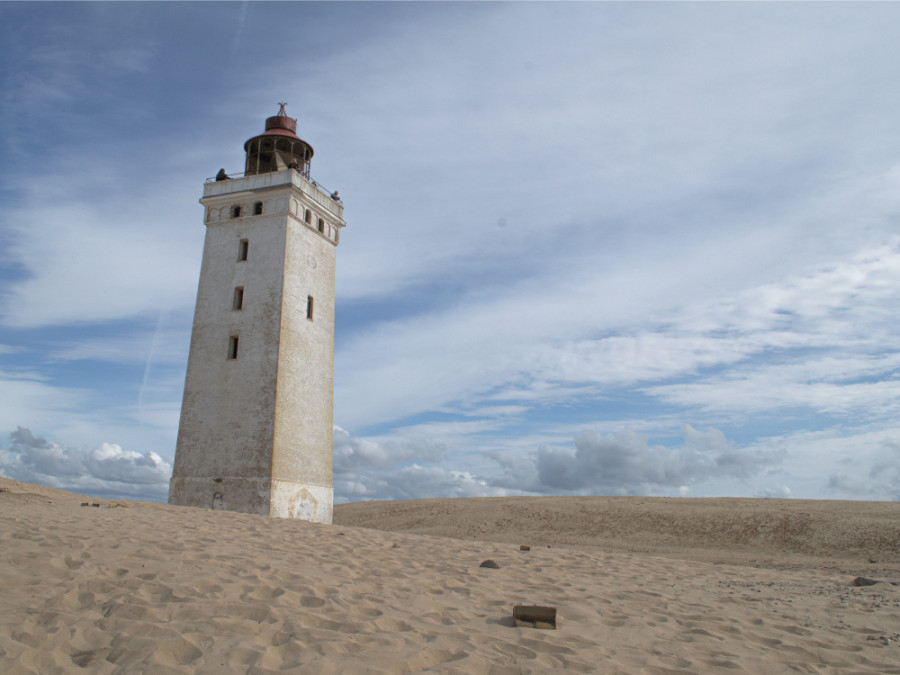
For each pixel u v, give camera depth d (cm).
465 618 666
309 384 2806
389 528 4306
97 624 542
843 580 1257
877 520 2881
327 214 3091
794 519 3094
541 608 659
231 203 2944
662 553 2689
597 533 3403
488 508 4303
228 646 502
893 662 607
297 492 2631
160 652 483
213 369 2744
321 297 2986
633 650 593
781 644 653
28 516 1141
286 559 918
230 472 2580
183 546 913
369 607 661
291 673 455
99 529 1021
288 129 3262
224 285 2848
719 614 784
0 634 501
